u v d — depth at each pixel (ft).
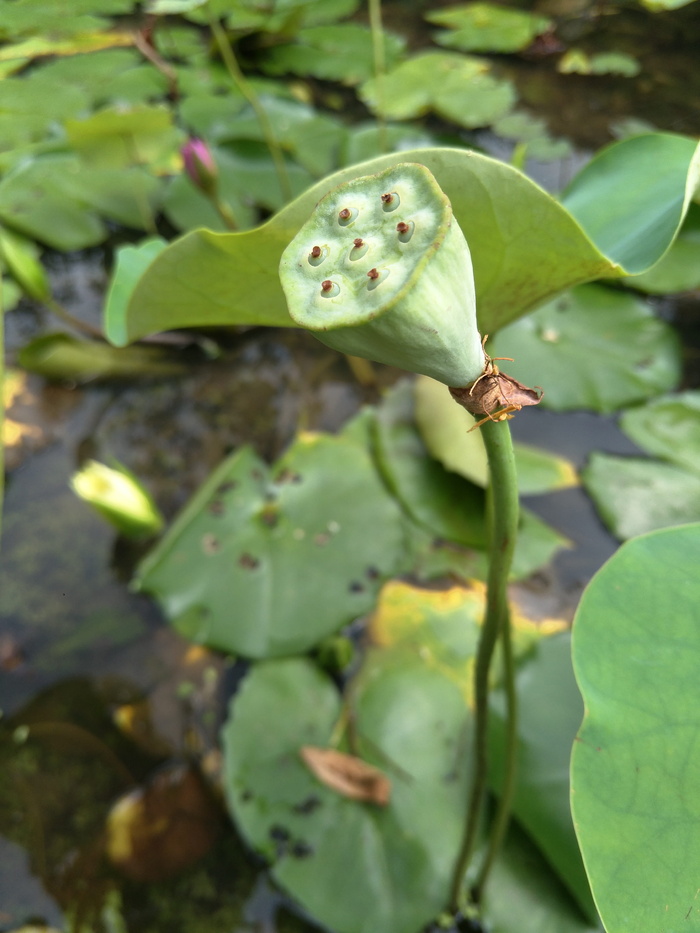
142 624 2.22
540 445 2.48
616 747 1.11
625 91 3.62
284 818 1.89
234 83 3.79
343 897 1.80
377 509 2.33
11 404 2.70
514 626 2.11
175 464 2.57
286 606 2.16
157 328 1.57
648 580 1.27
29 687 2.13
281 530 2.29
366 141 3.32
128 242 3.20
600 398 2.50
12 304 2.99
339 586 2.19
